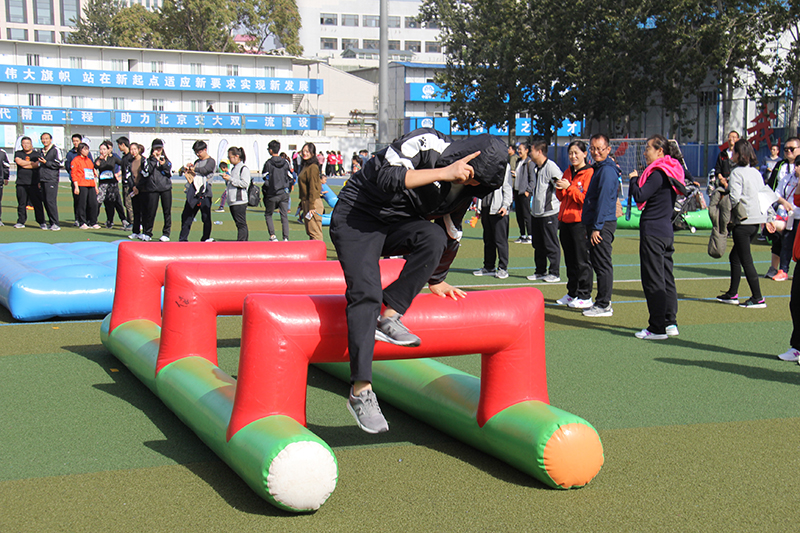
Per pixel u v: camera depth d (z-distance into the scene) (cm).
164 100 5753
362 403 356
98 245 995
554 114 3812
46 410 498
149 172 1420
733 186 870
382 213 363
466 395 441
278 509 356
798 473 407
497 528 339
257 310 371
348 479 394
